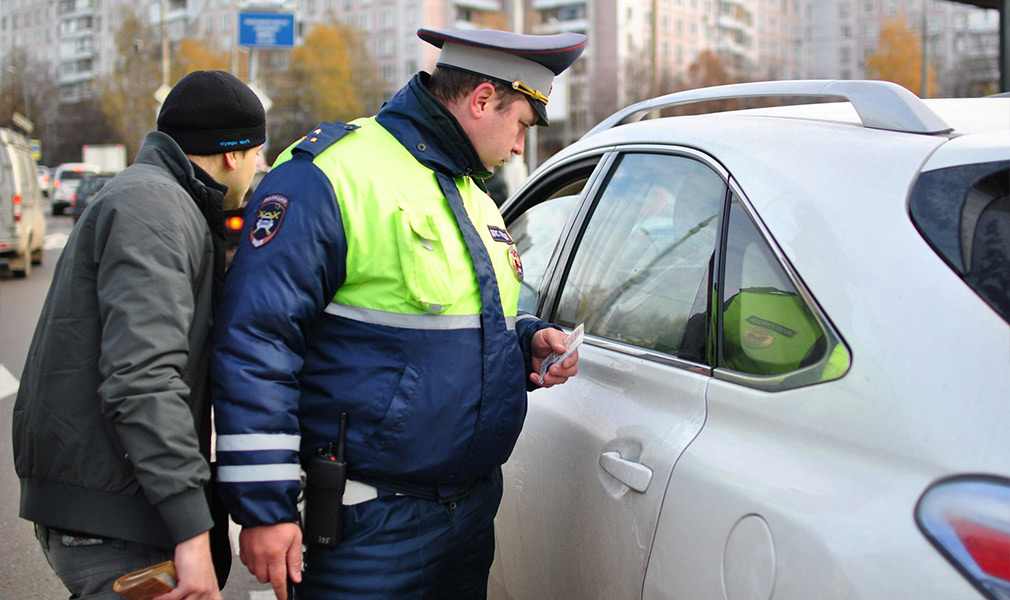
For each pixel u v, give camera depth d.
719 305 1.70
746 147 1.78
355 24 91.38
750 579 1.37
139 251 1.60
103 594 1.67
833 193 1.51
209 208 1.79
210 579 1.59
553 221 2.66
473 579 1.98
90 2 107.44
